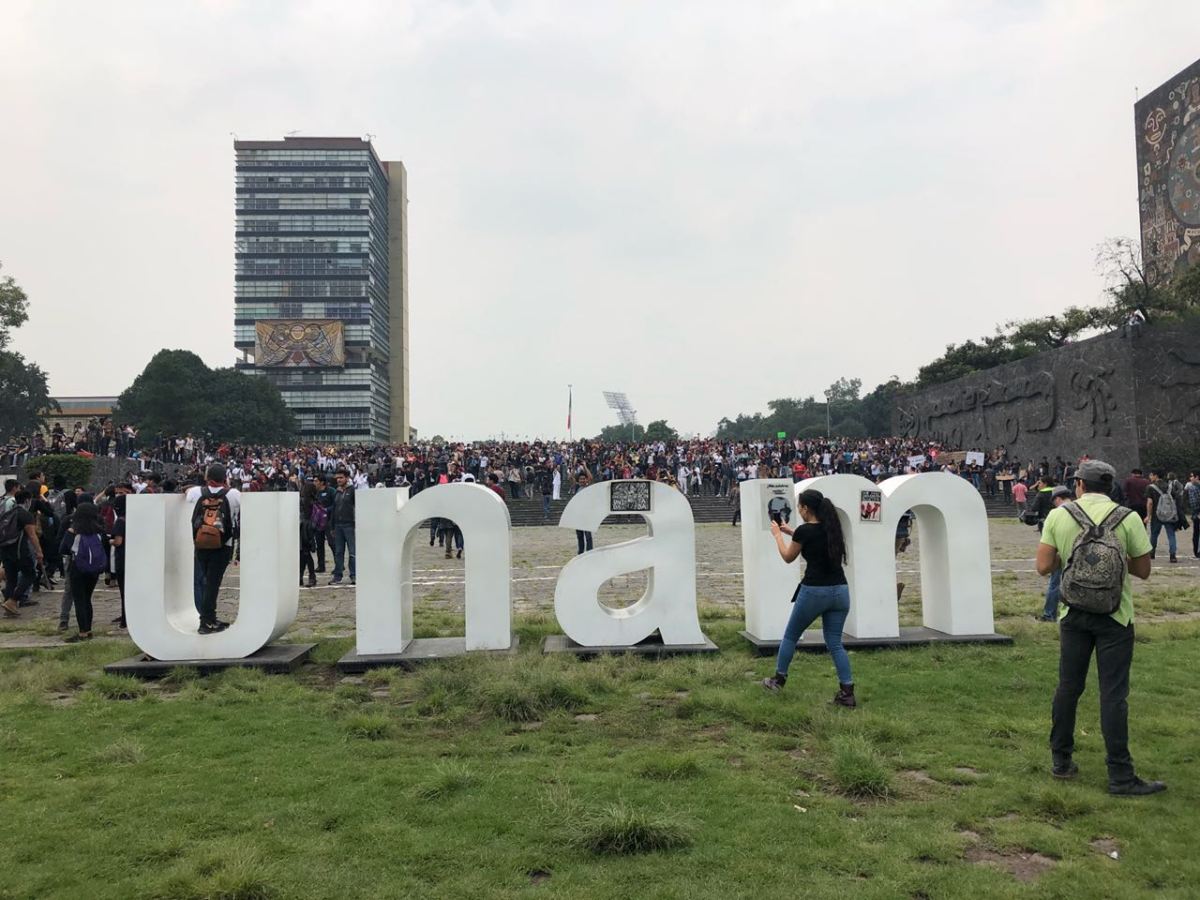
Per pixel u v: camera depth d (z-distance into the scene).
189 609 8.38
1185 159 44.41
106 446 32.84
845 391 145.38
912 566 15.67
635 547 8.00
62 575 13.67
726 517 31.16
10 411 58.69
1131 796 4.26
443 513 7.87
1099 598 4.35
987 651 7.82
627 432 117.00
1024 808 4.13
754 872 3.42
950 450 43.78
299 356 110.12
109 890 3.32
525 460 35.06
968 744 5.12
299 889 3.29
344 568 14.87
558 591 7.92
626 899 3.20
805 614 6.11
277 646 8.19
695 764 4.65
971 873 3.40
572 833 3.75
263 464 31.67
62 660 7.96
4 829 3.93
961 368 58.25
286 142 116.75
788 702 6.03
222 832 3.89
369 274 116.69
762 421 134.25
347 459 35.25
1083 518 4.57
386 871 3.46
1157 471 16.38
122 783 4.54
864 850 3.62
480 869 3.47
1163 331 31.03
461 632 9.20
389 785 4.48
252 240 115.88
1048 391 36.16
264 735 5.46
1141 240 47.81
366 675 7.20
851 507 8.24
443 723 5.70
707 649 7.79
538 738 5.33
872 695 6.25
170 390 68.94
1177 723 5.39
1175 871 3.43
